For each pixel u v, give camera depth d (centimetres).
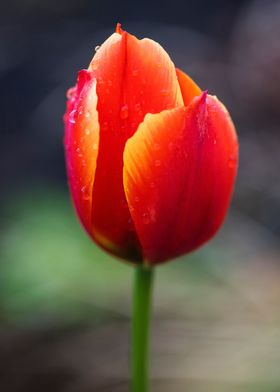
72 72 122
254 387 60
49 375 68
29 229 76
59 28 133
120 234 36
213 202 36
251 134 104
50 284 71
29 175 109
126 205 36
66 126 37
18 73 125
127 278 74
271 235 88
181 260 77
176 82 35
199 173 35
